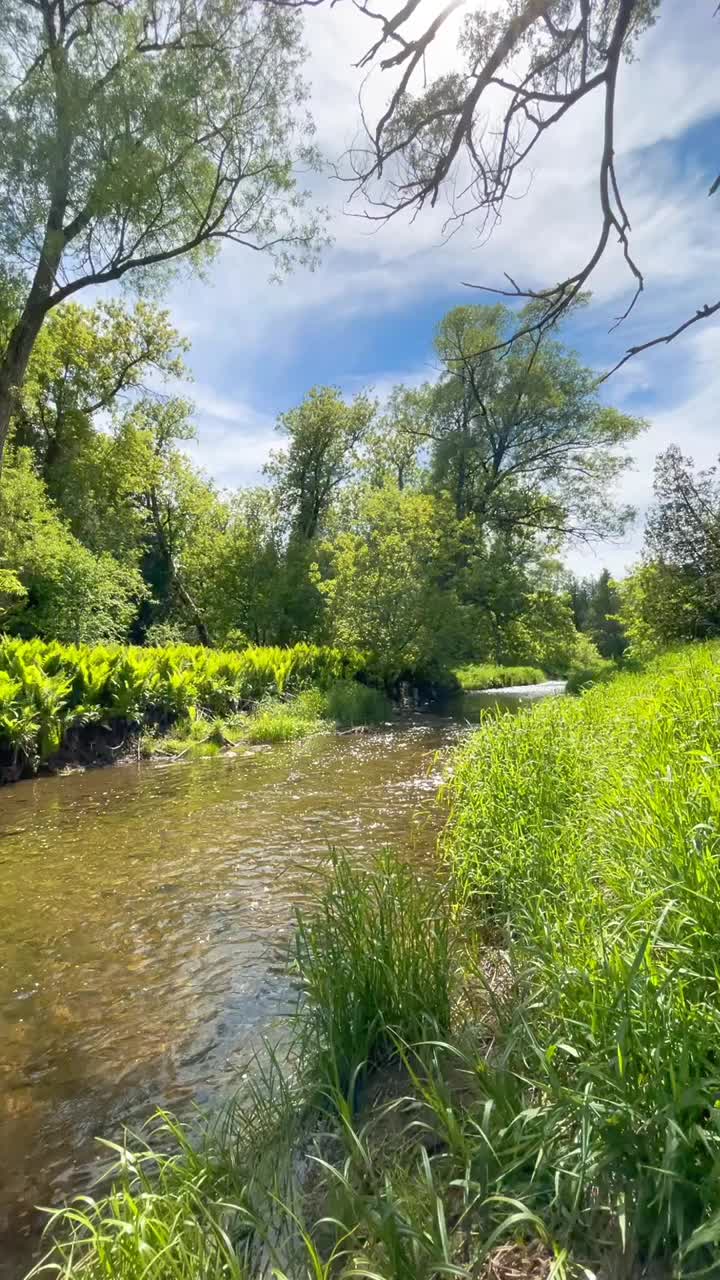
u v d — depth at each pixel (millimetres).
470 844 4453
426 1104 2074
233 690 14742
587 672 18859
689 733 4262
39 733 9727
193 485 30750
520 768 5008
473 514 25438
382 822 6594
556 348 26031
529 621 27031
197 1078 2850
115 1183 2117
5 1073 2934
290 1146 2287
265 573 28031
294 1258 1833
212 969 3781
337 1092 2199
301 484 33375
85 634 19672
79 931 4316
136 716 11500
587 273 3846
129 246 12914
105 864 5578
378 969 2770
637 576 18875
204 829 6562
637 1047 1743
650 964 1990
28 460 20328
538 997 2477
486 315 24578
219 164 13086
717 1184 1439
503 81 3859
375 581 22578
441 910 3641
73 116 10367
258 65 10844
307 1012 3014
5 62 11133
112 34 11102
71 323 24625
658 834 2695
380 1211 1721
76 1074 2914
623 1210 1549
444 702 22750
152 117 10828
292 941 4059
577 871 3145
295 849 5809
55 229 11328
